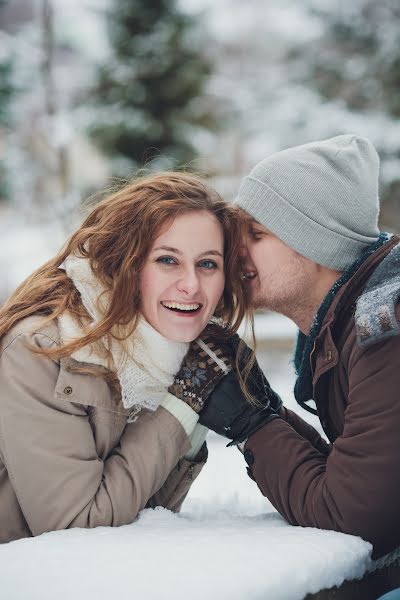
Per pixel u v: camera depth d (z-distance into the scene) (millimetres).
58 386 1771
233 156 15523
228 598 1303
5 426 1763
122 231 1887
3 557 1494
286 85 13969
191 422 1897
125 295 1838
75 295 1908
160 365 1869
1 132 16594
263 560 1448
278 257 2039
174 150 12789
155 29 12945
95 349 1817
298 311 2109
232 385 1935
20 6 24656
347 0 13812
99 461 1789
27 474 1746
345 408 1908
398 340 1694
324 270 2049
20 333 1821
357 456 1685
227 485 3180
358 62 13523
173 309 1883
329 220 2004
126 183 2301
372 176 2080
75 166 14102
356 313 1773
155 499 2051
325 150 2041
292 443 1855
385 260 1889
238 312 2086
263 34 20688
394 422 1659
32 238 15211
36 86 16281
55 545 1549
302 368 2025
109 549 1518
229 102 14555
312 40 13992
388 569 1791
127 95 12852
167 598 1286
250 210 2053
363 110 13508
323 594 1493
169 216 1870
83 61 14141
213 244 1915
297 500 1776
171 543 1563
